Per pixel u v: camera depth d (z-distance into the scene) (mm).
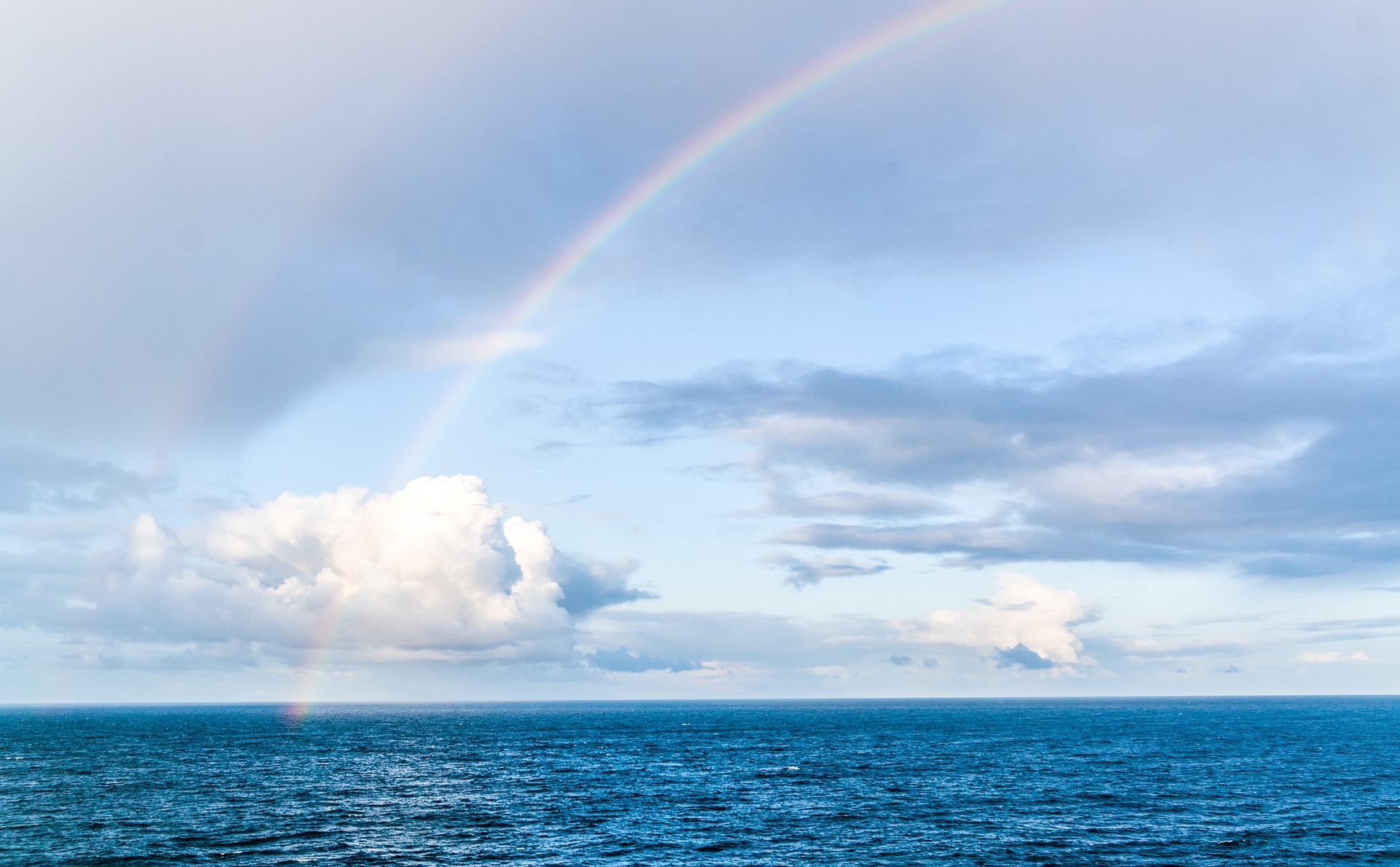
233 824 69688
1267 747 142000
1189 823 70500
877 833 66438
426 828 68250
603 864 56969
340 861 57375
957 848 61469
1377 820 71375
